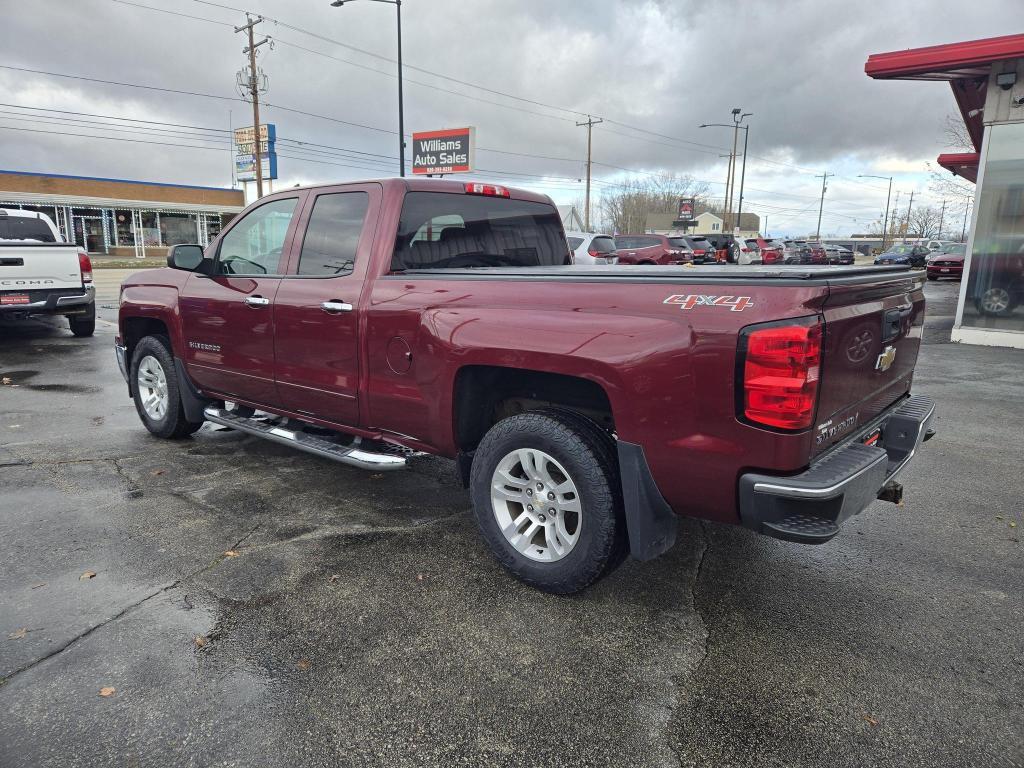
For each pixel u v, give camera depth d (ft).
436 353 10.85
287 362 13.61
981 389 25.31
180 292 16.21
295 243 13.57
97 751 7.00
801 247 125.39
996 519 13.38
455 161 122.42
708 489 8.50
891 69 36.19
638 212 318.45
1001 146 35.50
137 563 11.03
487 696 7.99
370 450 12.75
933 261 88.53
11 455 16.49
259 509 13.35
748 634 9.33
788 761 7.04
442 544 11.93
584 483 9.45
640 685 8.22
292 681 8.18
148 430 18.63
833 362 8.34
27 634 9.00
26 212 37.73
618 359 8.82
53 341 35.83
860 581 10.85
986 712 7.80
